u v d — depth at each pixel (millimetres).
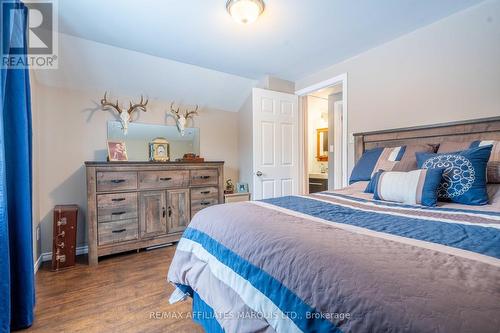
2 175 1188
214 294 1060
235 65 3031
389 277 554
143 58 2777
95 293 1856
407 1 1829
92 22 2102
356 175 2260
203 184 3086
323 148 4738
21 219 1440
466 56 1918
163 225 2809
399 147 2080
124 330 1447
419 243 757
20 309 1441
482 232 866
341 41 2426
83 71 2668
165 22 2105
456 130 1888
